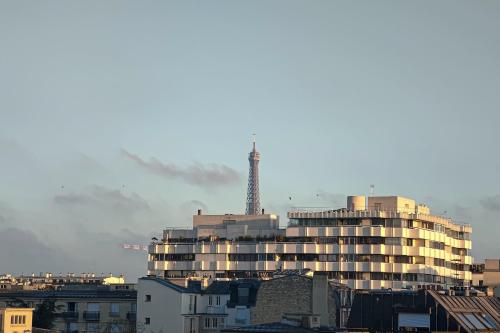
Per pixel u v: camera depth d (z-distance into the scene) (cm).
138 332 17675
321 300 16150
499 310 15300
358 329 13988
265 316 16488
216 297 17738
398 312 13912
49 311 18600
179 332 17350
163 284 17625
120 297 18550
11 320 16112
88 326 18512
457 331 13550
